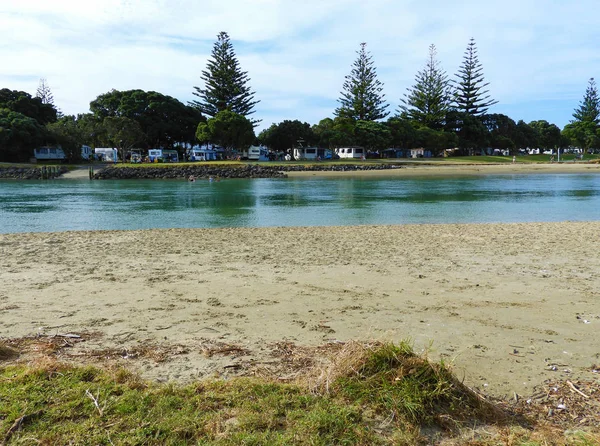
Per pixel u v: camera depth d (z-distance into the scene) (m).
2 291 6.81
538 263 9.02
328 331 5.10
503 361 4.30
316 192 32.69
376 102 87.38
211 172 54.97
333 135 82.56
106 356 4.21
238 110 80.81
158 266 8.72
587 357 4.41
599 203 24.31
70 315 5.64
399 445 2.88
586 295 6.71
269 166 60.88
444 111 91.00
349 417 3.12
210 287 7.12
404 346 3.80
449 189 34.50
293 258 9.53
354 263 9.01
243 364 4.04
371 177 50.84
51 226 17.12
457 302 6.34
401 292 6.86
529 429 3.16
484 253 10.09
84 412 3.10
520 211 21.08
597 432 3.11
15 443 2.77
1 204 25.44
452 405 3.29
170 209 22.64
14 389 3.34
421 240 11.98
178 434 2.90
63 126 69.44
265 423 3.02
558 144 117.31
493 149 101.38
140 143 78.69
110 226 17.02
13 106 73.62
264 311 5.88
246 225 17.12
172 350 4.40
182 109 83.25
